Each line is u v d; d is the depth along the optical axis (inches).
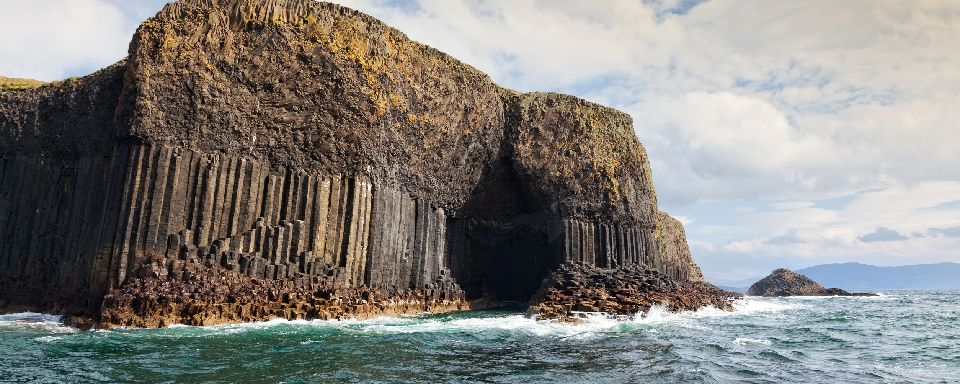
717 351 957.2
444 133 1704.0
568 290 1696.6
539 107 1969.7
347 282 1385.3
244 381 665.6
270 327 1115.3
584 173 1993.1
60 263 1373.0
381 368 756.0
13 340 935.0
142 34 1256.8
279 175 1347.2
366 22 1525.6
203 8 1327.5
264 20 1371.8
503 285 2030.0
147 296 1109.1
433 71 1676.9
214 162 1262.3
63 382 655.1
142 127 1199.6
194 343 912.9
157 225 1171.3
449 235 1882.4
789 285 4503.0
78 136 1427.2
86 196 1343.5
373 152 1488.7
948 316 1854.1
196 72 1274.6
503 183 1979.6
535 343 1008.2
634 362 832.9
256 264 1239.5
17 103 1494.8
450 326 1229.1
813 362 881.5
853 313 1967.3
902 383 734.5
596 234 1995.6
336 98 1429.6
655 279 1929.1
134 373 699.4
